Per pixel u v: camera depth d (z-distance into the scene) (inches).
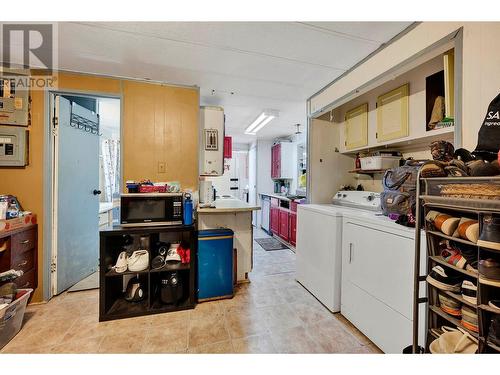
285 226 173.2
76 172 103.0
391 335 60.7
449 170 41.4
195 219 99.0
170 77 96.7
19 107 84.4
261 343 66.5
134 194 81.2
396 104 84.6
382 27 64.8
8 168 85.1
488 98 46.4
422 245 53.5
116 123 169.3
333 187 118.0
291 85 104.4
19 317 69.9
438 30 56.1
